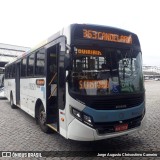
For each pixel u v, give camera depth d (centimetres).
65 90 581
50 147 652
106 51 605
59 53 629
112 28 623
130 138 737
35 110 884
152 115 1162
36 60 888
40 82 820
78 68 567
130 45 651
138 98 630
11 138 746
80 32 582
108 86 590
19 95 1242
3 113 1270
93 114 557
